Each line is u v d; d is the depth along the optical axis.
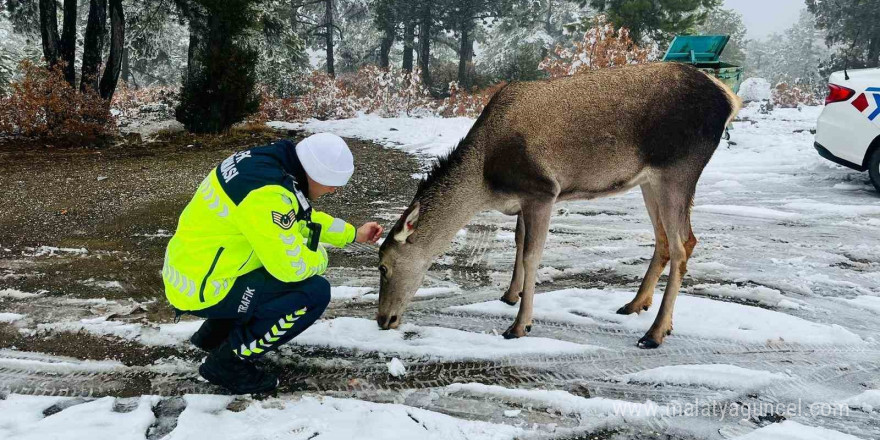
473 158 4.05
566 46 40.69
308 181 3.16
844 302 4.67
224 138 13.84
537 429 3.11
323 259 3.32
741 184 8.72
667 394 3.44
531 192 3.97
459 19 35.62
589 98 3.96
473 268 5.61
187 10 15.46
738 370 3.62
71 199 7.97
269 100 18.14
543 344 4.02
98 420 3.17
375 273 5.48
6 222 6.93
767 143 11.38
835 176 8.90
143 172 9.83
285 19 23.84
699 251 5.93
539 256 4.05
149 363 3.81
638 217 7.20
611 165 4.00
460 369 3.76
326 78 19.45
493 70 37.16
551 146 3.92
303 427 3.12
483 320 4.47
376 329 4.28
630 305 4.47
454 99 20.05
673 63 4.03
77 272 5.35
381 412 3.26
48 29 14.19
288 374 3.71
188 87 14.59
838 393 3.43
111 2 14.38
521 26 40.94
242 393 3.44
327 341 4.09
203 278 3.11
